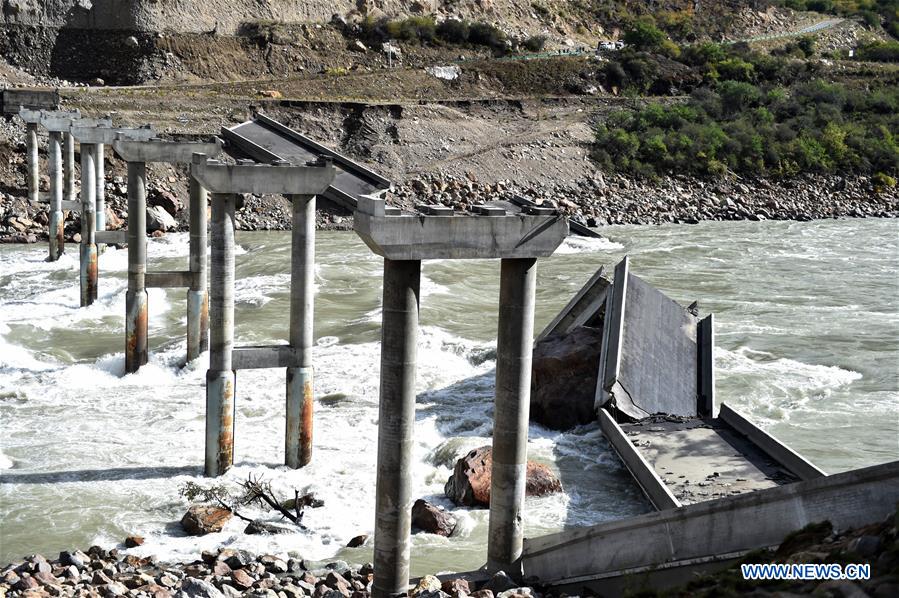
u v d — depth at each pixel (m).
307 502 21.86
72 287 45.28
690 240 64.94
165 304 41.78
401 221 14.99
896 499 13.01
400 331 15.35
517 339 16.61
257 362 23.66
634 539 15.83
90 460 24.50
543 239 16.14
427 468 24.17
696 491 21.25
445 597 15.45
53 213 50.81
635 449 23.25
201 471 23.84
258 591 16.16
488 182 75.62
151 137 41.44
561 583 16.88
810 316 41.47
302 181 23.19
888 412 29.00
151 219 60.09
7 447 25.33
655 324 31.03
